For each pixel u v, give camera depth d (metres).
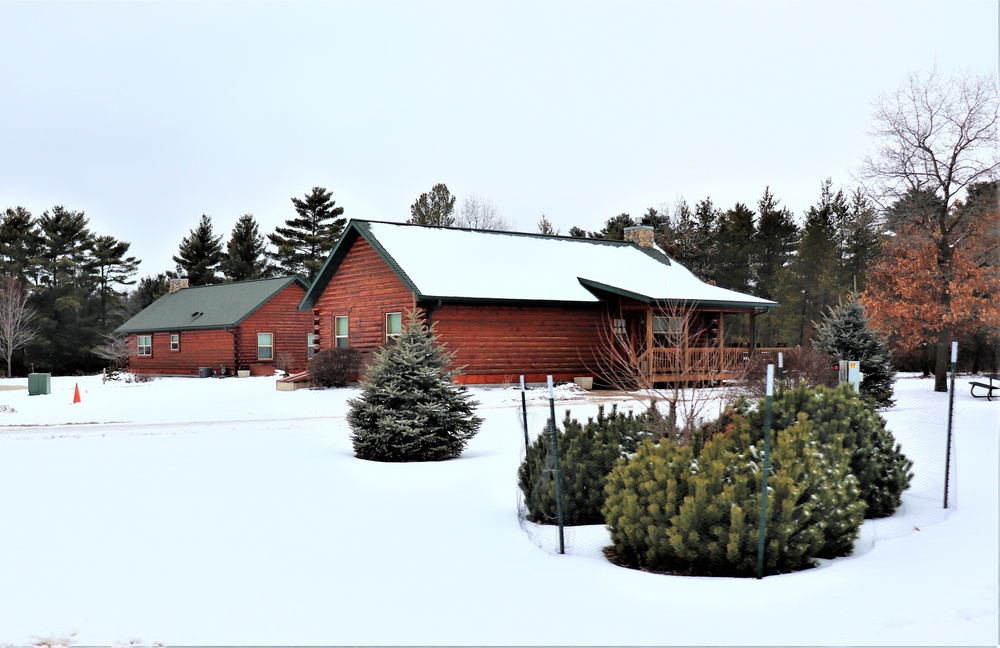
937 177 28.33
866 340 22.09
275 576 7.00
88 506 9.94
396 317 28.83
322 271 31.64
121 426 19.95
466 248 31.11
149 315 50.25
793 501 7.20
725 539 7.16
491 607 6.11
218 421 21.09
